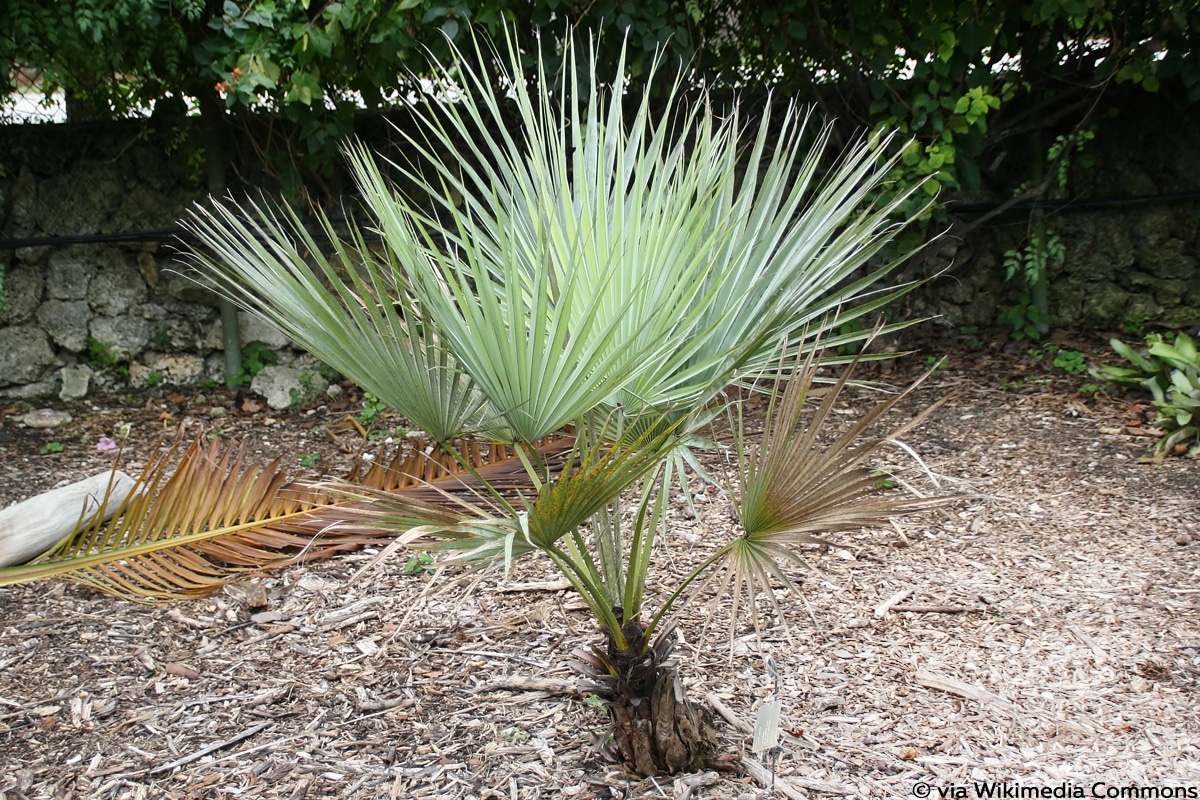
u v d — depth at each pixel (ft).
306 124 18.38
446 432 7.34
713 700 9.77
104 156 19.75
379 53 17.74
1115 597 11.82
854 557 13.07
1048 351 20.63
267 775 8.88
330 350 7.15
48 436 18.25
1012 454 16.29
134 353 20.39
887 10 18.47
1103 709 9.62
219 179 19.83
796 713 9.63
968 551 13.19
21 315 19.67
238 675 10.58
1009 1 18.03
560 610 11.83
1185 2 18.24
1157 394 17.01
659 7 16.96
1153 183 21.42
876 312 20.99
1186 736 9.16
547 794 8.54
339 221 20.31
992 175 21.29
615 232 7.11
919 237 19.70
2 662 10.78
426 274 6.72
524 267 7.72
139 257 20.16
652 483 8.10
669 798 8.39
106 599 12.24
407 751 9.23
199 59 17.24
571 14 17.10
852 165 7.63
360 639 11.30
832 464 6.78
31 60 17.34
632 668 8.30
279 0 17.17
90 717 9.81
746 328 7.66
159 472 12.14
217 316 20.62
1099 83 19.51
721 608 11.67
